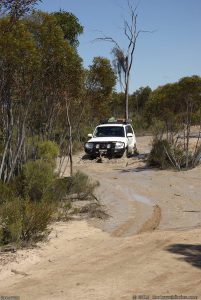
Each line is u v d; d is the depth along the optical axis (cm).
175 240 834
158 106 4088
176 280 631
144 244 816
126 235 900
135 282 628
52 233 895
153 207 1173
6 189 1124
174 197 1302
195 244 804
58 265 718
